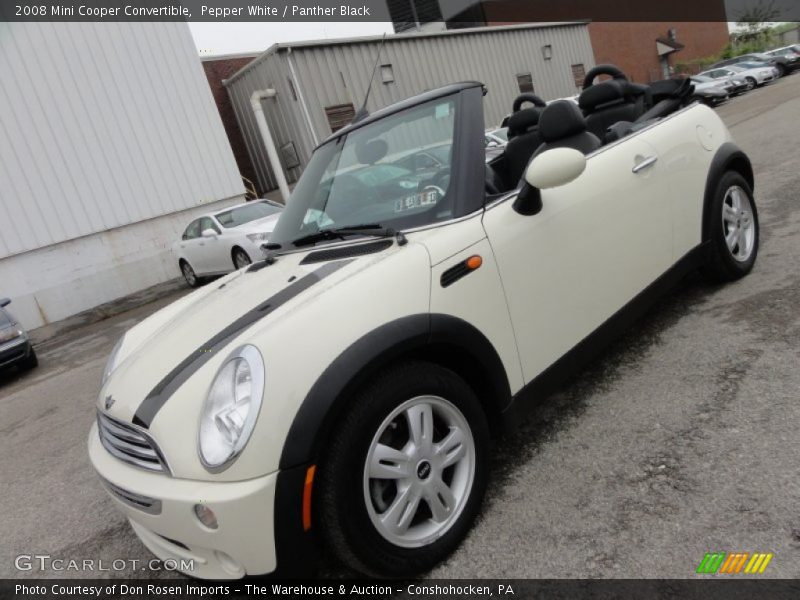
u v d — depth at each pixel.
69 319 12.27
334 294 1.76
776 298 3.12
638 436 2.33
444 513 1.91
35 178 12.05
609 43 31.41
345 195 2.54
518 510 2.08
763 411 2.23
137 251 13.20
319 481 1.63
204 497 1.53
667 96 3.70
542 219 2.25
